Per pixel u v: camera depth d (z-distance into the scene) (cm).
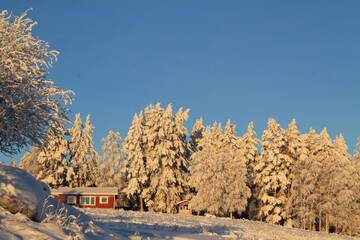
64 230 1080
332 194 5797
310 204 5875
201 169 6181
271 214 6078
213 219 4825
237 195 6012
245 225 4059
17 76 1320
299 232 4119
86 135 7488
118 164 7725
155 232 1916
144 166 6650
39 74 1457
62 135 1573
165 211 6594
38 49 1452
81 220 1350
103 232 1286
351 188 5894
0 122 1354
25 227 976
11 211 1129
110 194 6544
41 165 7056
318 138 6444
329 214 5775
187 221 3872
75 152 7375
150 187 6625
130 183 6550
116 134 7925
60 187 6788
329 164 5850
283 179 6031
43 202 1234
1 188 1143
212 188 6047
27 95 1369
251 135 7025
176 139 6744
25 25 1430
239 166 6122
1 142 1447
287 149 6306
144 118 7394
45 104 1429
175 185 6712
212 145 7269
